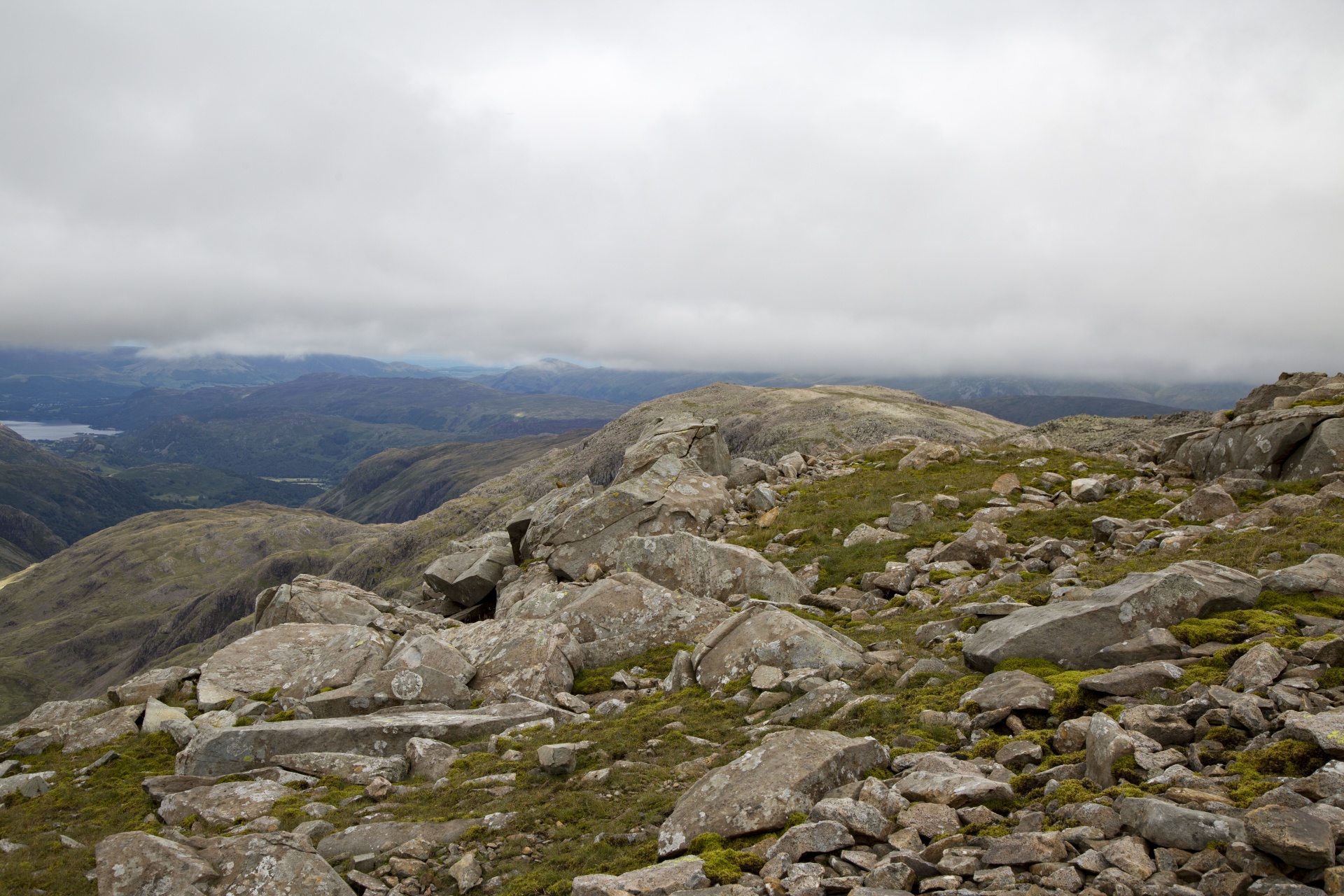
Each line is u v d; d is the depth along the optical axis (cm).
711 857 886
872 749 1076
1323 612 1313
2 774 1780
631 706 1727
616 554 3145
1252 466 2889
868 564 2673
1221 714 942
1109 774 877
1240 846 642
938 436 15588
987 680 1308
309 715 1877
